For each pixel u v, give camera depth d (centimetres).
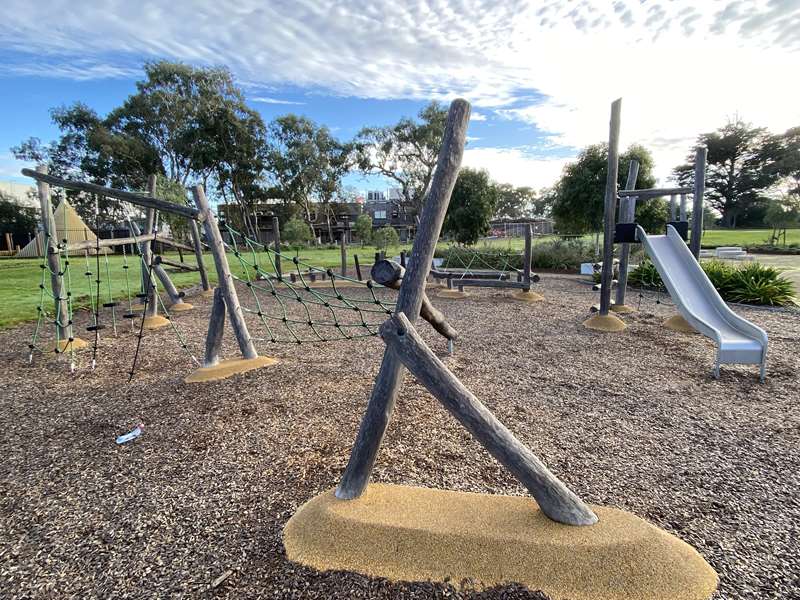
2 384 427
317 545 185
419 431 306
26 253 2417
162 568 183
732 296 833
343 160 3991
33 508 230
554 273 1412
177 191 1698
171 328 684
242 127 3381
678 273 571
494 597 159
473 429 183
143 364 489
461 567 169
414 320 207
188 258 2022
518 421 324
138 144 3234
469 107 210
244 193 3812
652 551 169
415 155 3709
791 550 187
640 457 271
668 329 619
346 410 347
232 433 311
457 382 185
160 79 3250
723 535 198
